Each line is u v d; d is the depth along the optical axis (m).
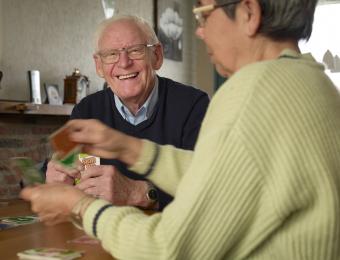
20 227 1.49
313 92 0.84
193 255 0.80
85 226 0.90
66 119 3.18
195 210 0.79
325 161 0.81
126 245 0.83
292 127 0.80
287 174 0.79
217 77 4.95
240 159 0.79
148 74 2.06
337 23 4.59
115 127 2.14
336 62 4.59
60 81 3.14
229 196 0.78
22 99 2.84
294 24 0.92
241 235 0.82
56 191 0.94
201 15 0.98
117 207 0.89
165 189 1.19
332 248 0.83
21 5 2.81
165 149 1.20
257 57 0.94
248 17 0.92
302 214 0.83
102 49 2.07
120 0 3.74
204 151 0.81
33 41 2.91
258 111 0.81
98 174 1.66
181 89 2.17
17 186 2.77
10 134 2.78
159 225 0.82
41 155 2.98
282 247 0.84
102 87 3.56
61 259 1.10
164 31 4.45
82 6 3.34
